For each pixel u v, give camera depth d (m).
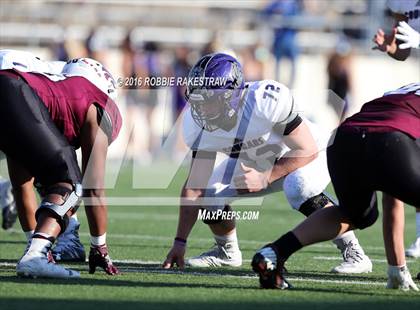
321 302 12.83
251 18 53.06
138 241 21.38
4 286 13.57
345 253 16.80
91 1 55.25
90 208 14.91
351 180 13.41
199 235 22.95
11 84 14.22
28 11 51.91
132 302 12.48
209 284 14.40
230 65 15.30
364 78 50.69
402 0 18.03
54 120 14.50
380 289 14.25
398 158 13.05
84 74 14.99
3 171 20.64
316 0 53.22
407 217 29.22
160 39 52.75
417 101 13.70
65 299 12.59
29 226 16.11
